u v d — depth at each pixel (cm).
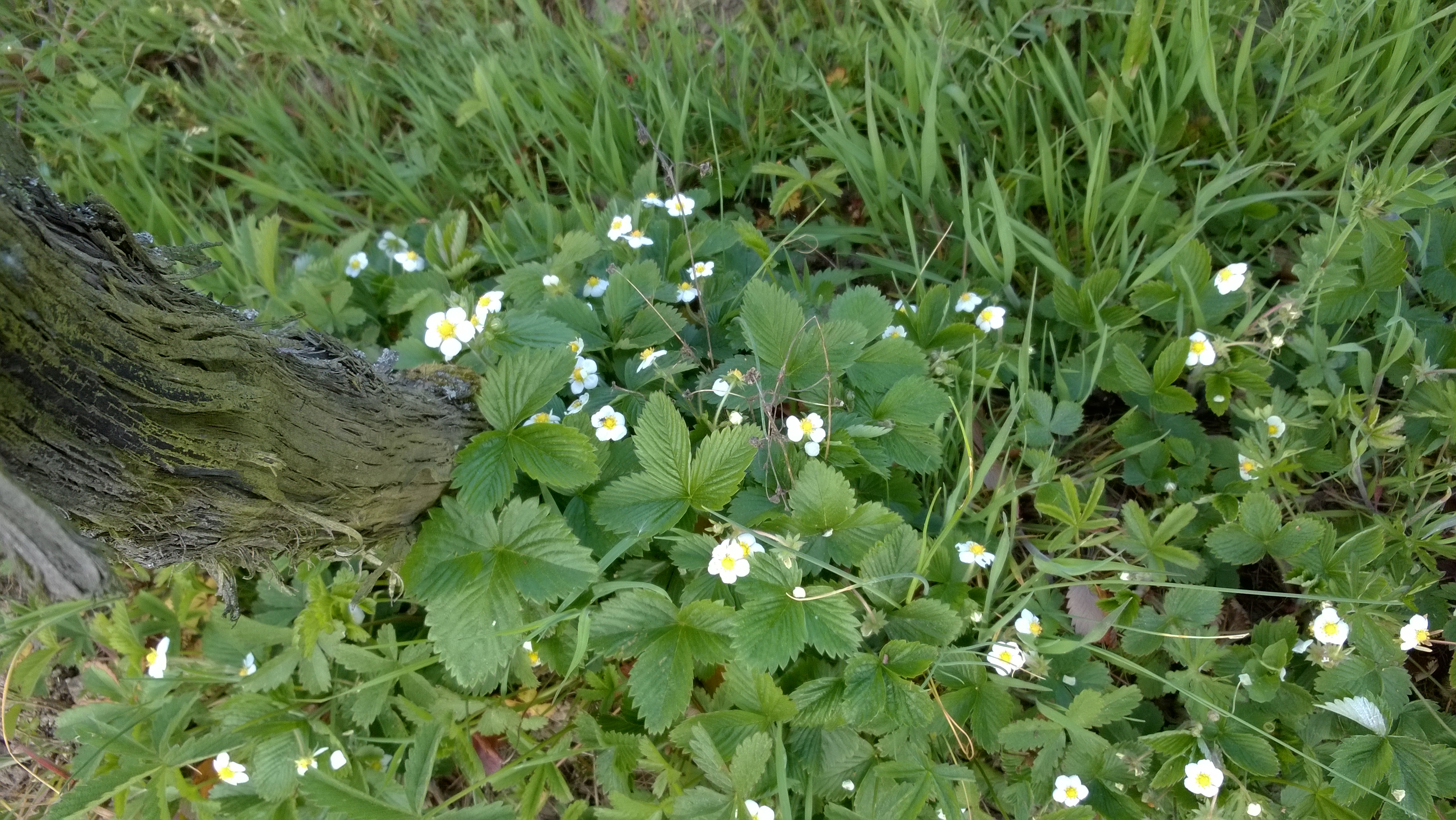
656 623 38
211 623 47
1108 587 42
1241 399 49
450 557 38
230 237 64
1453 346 45
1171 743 38
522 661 42
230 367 30
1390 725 37
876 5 57
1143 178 52
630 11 64
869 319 45
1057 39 55
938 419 43
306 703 45
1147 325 51
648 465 38
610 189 61
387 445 37
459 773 47
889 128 58
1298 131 52
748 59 62
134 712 45
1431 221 47
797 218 60
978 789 39
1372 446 43
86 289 26
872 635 40
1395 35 50
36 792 50
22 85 67
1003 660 37
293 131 66
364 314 54
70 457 26
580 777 47
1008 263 50
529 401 38
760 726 39
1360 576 40
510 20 68
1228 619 44
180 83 70
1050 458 44
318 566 43
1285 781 37
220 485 30
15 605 47
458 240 53
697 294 47
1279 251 53
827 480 38
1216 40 55
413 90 65
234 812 42
